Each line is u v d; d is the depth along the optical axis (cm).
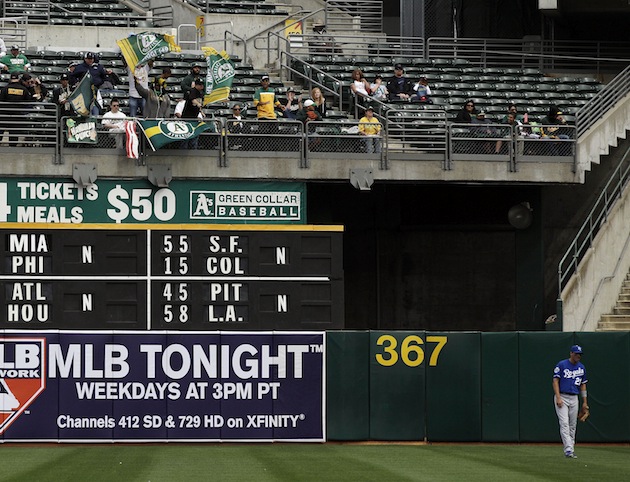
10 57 3541
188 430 2475
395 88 3609
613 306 3262
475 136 3203
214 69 3148
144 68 3167
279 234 2498
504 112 3625
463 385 2544
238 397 2488
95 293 2453
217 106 3469
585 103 3691
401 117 3212
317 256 2511
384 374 2531
